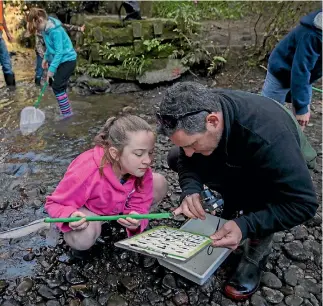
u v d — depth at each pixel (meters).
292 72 2.79
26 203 2.85
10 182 3.10
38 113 4.14
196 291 2.14
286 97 3.24
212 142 1.71
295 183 1.74
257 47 5.60
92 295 2.11
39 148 3.63
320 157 3.46
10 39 5.27
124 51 5.18
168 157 2.50
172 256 1.71
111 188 2.14
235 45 5.69
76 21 5.67
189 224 2.38
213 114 1.62
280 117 1.81
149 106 4.62
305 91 2.82
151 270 2.25
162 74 5.14
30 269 2.27
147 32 5.25
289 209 1.79
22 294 2.11
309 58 2.71
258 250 2.16
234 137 1.77
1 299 2.09
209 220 2.40
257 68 5.50
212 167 2.06
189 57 5.27
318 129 3.96
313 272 2.33
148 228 2.59
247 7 6.04
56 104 4.61
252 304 2.10
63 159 3.46
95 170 2.10
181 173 2.17
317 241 2.56
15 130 3.95
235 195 2.24
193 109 1.58
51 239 2.49
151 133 2.05
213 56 5.40
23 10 6.45
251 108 1.78
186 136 1.62
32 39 6.55
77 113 4.39
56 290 2.13
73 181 2.08
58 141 3.77
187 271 2.05
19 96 4.82
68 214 2.07
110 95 4.95
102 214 2.25
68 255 2.36
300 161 1.75
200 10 6.28
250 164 1.85
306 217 1.79
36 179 3.15
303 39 2.70
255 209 2.17
